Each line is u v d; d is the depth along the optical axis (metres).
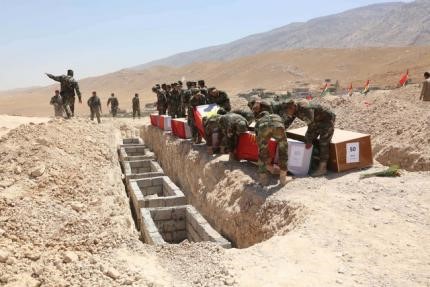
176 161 15.25
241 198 9.25
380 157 14.38
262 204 8.43
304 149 9.25
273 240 6.57
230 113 11.40
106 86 119.81
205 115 13.81
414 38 174.00
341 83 60.97
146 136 22.58
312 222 6.88
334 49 93.75
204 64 112.12
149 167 16.78
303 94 45.03
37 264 5.81
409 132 14.09
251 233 8.45
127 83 118.62
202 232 8.59
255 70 87.00
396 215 6.97
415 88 21.38
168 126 18.58
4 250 6.02
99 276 5.48
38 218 8.09
